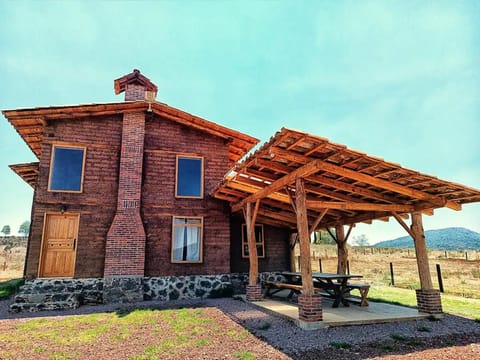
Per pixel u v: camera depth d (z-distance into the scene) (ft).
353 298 29.22
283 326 19.47
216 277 35.32
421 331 18.34
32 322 22.08
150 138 36.58
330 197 26.66
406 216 28.53
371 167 19.56
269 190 25.84
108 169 33.94
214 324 20.62
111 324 21.02
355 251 125.08
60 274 30.50
